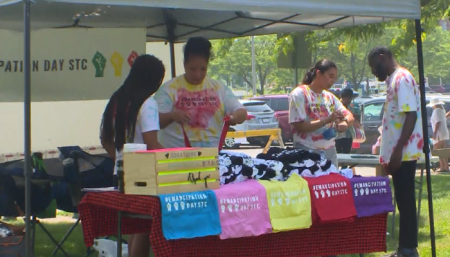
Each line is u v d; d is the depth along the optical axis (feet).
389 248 21.18
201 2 13.38
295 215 13.98
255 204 13.37
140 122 14.21
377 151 31.17
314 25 23.72
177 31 26.40
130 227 14.37
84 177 19.75
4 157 25.35
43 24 23.50
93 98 24.47
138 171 12.60
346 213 14.71
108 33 24.44
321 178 14.80
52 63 23.73
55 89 23.82
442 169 44.24
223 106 16.17
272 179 14.43
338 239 15.10
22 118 25.93
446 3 37.35
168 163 12.44
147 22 25.55
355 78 123.03
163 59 27.89
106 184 20.04
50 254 21.62
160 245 12.19
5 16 22.45
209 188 13.02
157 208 12.12
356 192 14.98
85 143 27.12
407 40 38.55
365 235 15.48
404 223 18.60
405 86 17.83
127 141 14.29
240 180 14.10
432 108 45.19
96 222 14.05
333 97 18.47
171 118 15.11
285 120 71.82
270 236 14.07
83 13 23.22
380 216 15.65
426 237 22.95
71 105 26.73
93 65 24.35
